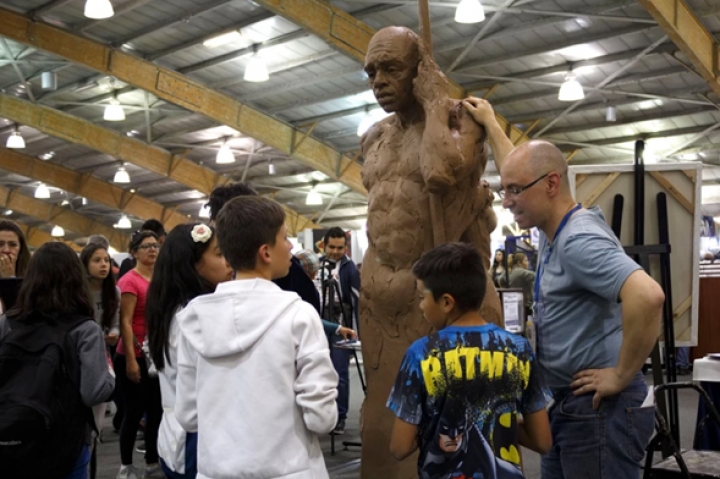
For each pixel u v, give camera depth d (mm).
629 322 1869
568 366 2053
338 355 5430
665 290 3104
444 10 9031
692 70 9531
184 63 11672
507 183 2098
